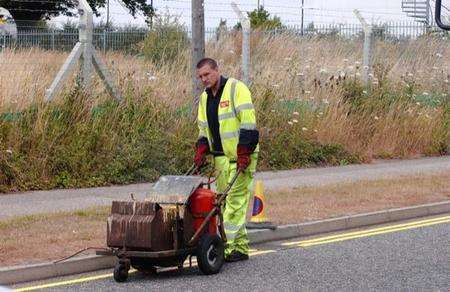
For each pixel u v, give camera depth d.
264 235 28.83
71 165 37.34
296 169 44.97
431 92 55.56
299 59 51.31
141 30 51.16
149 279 23.38
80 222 28.59
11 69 39.44
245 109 24.52
